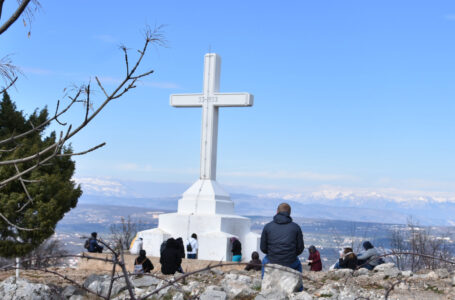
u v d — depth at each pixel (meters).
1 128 29.23
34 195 27.06
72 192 28.86
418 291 12.82
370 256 18.61
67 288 10.48
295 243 10.90
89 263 20.67
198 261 21.92
